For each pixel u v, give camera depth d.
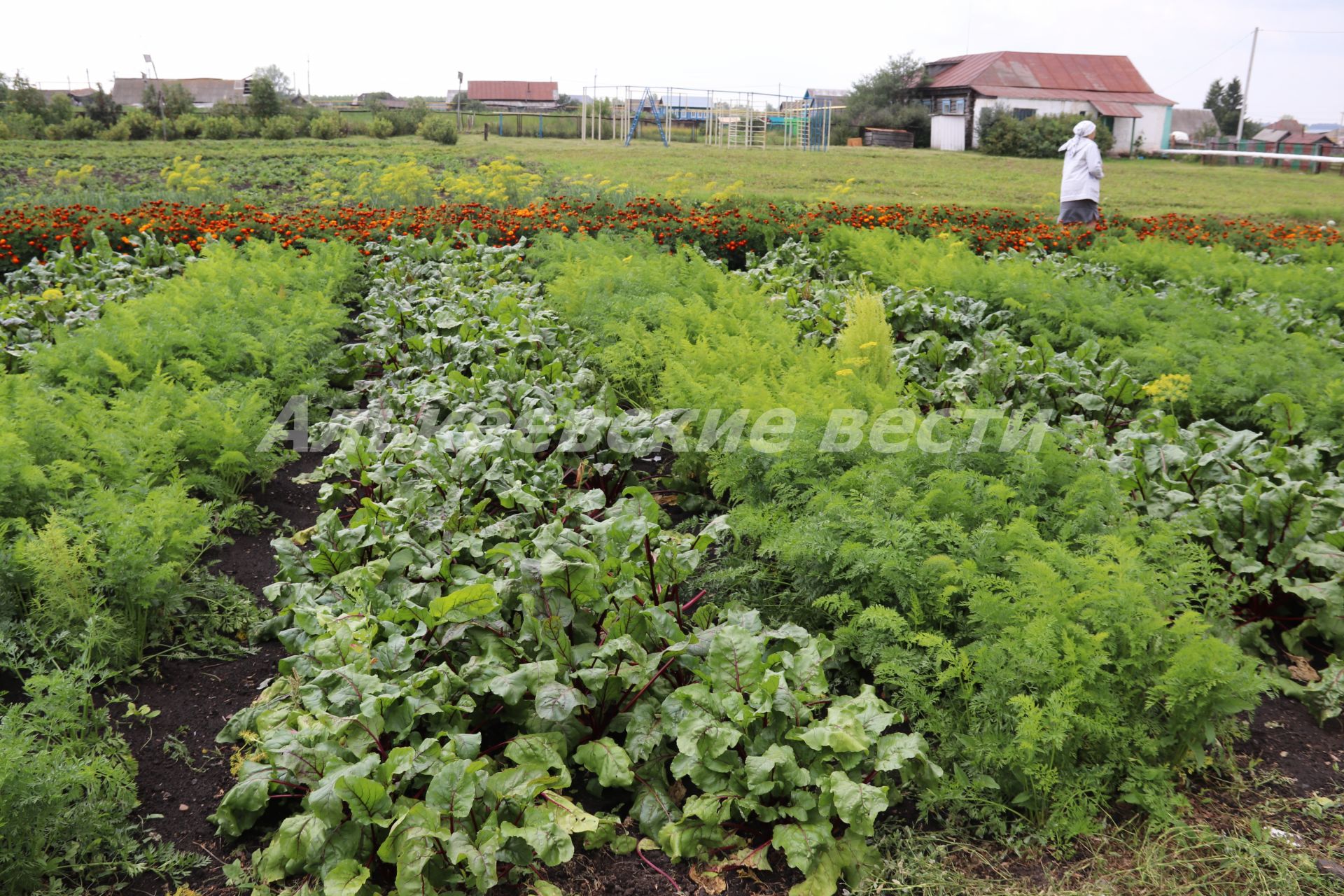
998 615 3.20
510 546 3.60
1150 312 8.85
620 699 3.31
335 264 10.15
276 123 35.66
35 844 2.64
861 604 3.64
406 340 7.64
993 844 2.91
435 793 2.63
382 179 19.34
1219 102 89.81
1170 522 4.14
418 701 2.99
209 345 6.59
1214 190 28.25
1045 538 3.92
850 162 33.62
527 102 67.25
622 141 44.09
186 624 4.03
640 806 3.01
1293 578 3.95
